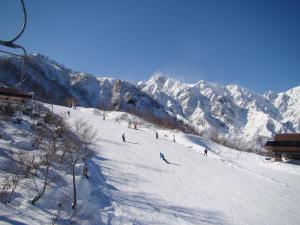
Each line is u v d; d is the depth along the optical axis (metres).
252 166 64.75
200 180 37.12
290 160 75.44
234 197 33.84
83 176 24.03
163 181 32.53
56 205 17.91
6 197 16.28
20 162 20.70
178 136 73.31
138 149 45.47
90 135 43.66
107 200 22.75
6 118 31.09
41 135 29.41
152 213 22.86
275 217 30.53
